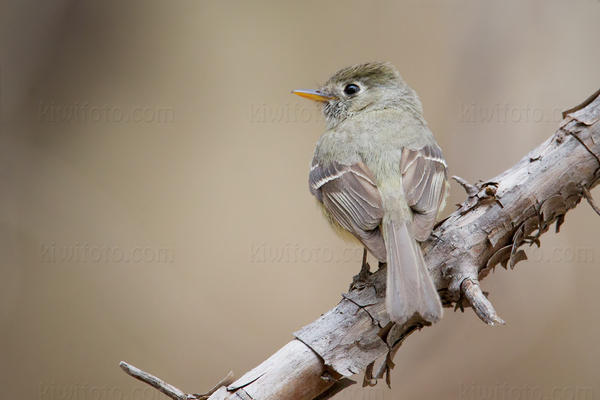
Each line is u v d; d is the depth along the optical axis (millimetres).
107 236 13508
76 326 12367
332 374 5180
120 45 15727
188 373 11883
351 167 7258
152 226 13703
